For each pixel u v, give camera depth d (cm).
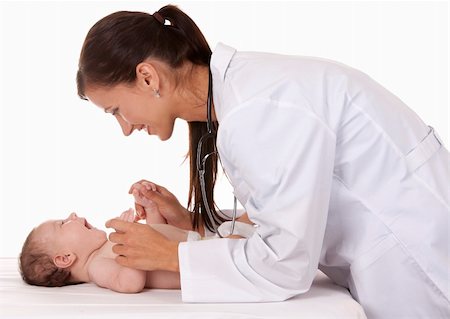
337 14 356
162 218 223
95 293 179
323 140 156
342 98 161
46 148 395
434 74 359
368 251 166
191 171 205
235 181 167
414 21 356
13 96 386
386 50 358
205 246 165
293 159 154
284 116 155
